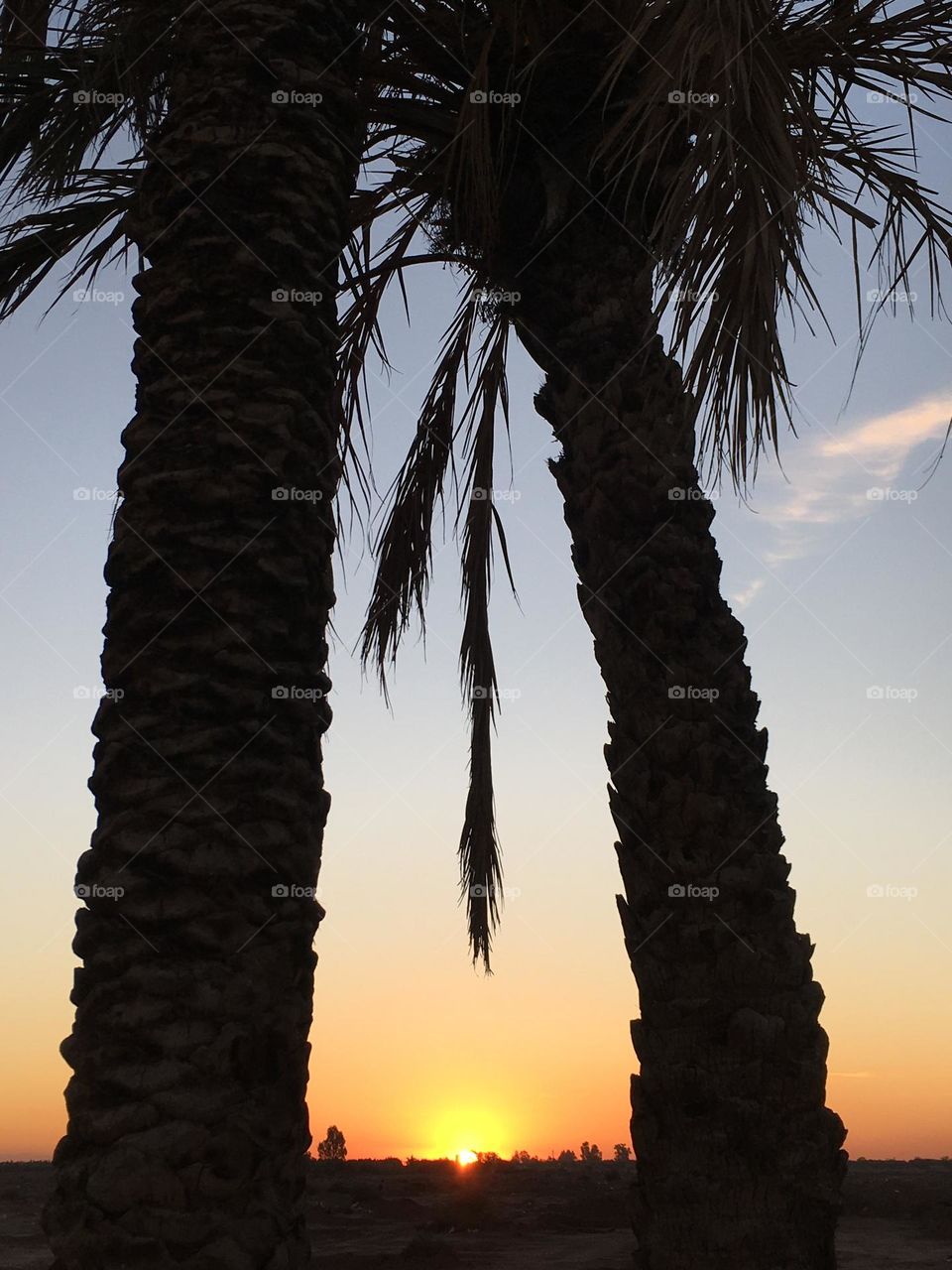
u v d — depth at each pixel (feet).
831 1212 13.82
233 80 10.63
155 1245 7.55
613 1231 50.93
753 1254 13.50
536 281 17.67
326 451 10.31
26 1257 43.29
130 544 9.41
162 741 8.78
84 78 14.02
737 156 13.15
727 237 13.26
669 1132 14.16
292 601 9.41
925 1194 74.23
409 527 24.58
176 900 8.38
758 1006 14.35
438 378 23.77
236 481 9.46
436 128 17.98
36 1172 109.09
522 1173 108.27
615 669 16.21
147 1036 8.05
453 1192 82.69
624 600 16.21
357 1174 106.63
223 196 10.29
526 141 17.10
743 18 13.23
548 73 16.51
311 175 10.64
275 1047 8.30
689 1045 14.32
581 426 17.03
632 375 16.89
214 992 8.18
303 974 8.80
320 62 11.07
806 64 17.90
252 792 8.78
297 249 10.34
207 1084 7.97
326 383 10.52
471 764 24.49
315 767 9.41
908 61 17.83
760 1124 13.87
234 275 10.07
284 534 9.51
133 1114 7.84
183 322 9.97
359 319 21.83
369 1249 44.98
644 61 16.12
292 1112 8.33
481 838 24.34
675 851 15.02
